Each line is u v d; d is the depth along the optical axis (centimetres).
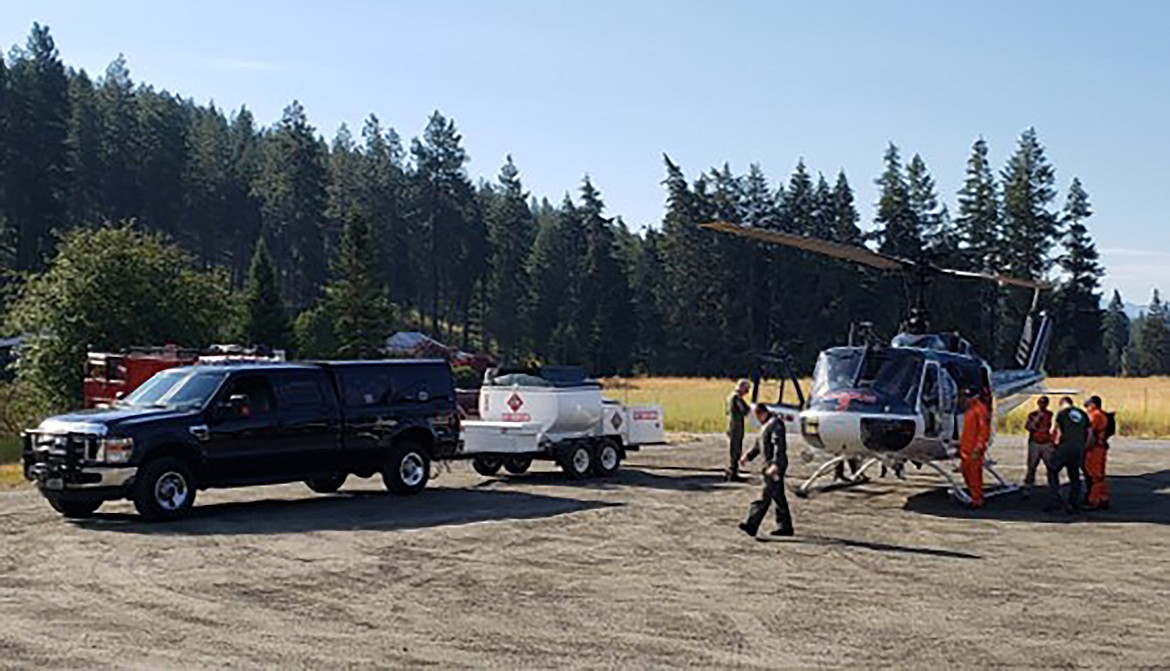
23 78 8269
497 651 852
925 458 1802
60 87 8419
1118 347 14512
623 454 2203
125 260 4028
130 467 1470
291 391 1667
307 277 9738
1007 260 8181
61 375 3897
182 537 1371
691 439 3316
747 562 1251
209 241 10306
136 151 9700
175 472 1512
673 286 9469
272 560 1223
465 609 995
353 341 6875
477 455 2039
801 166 9188
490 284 10681
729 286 9025
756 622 958
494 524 1509
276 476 1636
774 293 8969
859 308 8450
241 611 977
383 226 10462
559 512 1638
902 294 8162
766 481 1444
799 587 1113
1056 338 8244
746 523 1445
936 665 828
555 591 1079
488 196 12575
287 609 987
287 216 9988
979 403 1781
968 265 8038
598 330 9356
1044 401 1891
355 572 1161
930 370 1784
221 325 4425
